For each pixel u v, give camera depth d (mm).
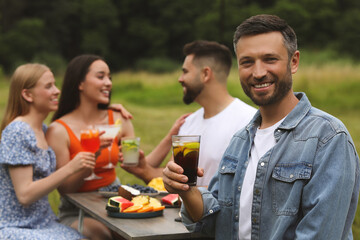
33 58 39594
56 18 43656
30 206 2684
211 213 1786
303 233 1485
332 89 14219
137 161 2953
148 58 42844
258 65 1639
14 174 2619
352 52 35125
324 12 37500
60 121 3082
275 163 1618
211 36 39312
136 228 2080
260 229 1630
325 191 1479
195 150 1623
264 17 1654
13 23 44750
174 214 2365
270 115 1725
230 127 2928
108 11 42938
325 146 1530
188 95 3191
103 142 2910
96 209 2467
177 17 42750
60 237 2574
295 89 14617
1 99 16719
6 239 2502
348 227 1587
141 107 15336
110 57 43156
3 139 2641
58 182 2600
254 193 1655
